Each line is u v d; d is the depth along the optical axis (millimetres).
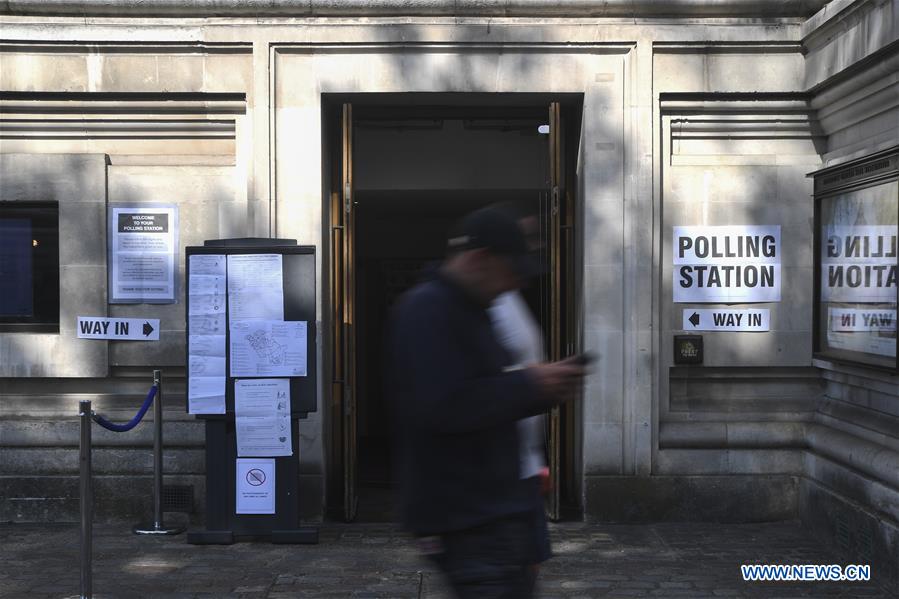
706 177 6645
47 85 6613
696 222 6656
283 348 5867
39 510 6566
